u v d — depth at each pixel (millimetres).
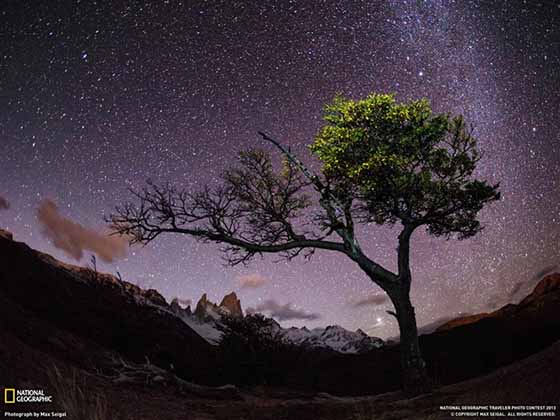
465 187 18047
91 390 11438
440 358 34906
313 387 24547
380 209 18734
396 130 18031
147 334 24000
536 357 13742
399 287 17141
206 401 14656
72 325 22125
